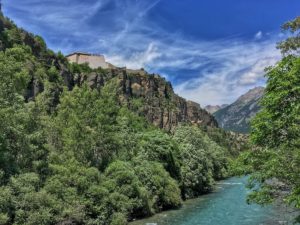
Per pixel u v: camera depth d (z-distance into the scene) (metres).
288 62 24.22
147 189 67.19
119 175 60.41
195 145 115.44
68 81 129.88
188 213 63.88
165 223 55.28
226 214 61.00
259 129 25.27
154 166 75.38
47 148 55.84
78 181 53.88
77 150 65.31
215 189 101.94
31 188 46.59
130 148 82.44
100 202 53.66
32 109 56.91
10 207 43.28
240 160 27.59
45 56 126.06
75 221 49.19
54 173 53.31
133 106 181.00
